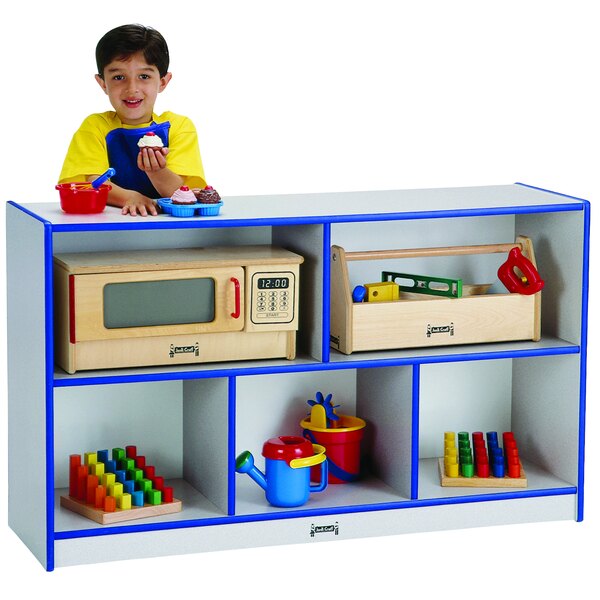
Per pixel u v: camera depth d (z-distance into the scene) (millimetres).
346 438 5121
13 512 5012
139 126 4977
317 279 4836
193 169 4992
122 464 4996
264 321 4805
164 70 4949
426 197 5211
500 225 5422
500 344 5109
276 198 5184
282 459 4871
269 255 4848
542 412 5363
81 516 4781
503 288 5441
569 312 5145
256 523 4840
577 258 5094
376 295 5039
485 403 5539
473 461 5270
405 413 5000
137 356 4695
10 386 4965
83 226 4488
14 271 4848
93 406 5078
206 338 4770
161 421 5168
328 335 4836
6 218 4957
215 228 5102
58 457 5066
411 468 4996
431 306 5012
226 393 4766
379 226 5273
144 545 4727
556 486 5195
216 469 4883
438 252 5027
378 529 4977
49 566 4621
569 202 5051
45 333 4512
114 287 4633
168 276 4676
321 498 5012
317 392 5230
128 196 4797
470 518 5078
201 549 4793
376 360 4883
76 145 4949
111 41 4844
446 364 5469
